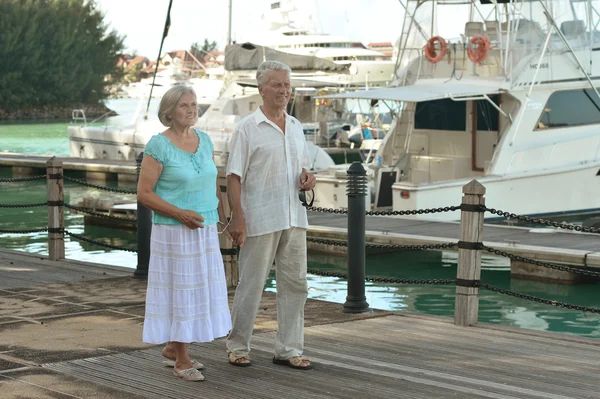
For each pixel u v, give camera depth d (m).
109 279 9.95
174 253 5.69
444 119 19.52
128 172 26.97
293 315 6.20
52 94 86.00
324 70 30.44
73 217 20.72
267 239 5.97
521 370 6.28
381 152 19.77
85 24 88.62
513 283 13.03
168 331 5.75
